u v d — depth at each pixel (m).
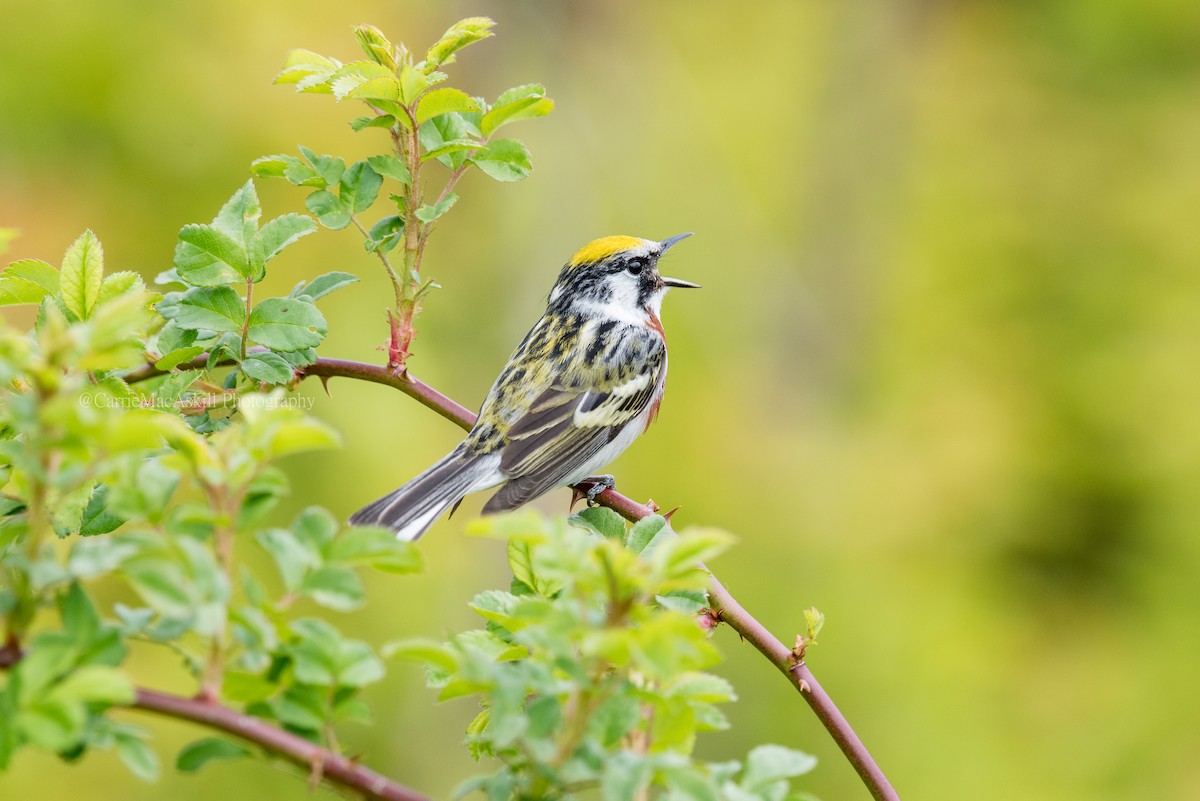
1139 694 16.77
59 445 2.78
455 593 15.97
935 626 16.75
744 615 4.92
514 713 2.94
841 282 22.30
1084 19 22.33
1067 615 18.14
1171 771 16.00
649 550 4.24
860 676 15.95
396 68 5.13
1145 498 18.70
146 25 14.46
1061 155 22.08
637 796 3.09
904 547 17.88
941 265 21.62
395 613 15.01
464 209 17.48
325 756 3.06
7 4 13.96
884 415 19.89
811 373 21.12
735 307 20.72
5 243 3.42
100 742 2.89
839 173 22.84
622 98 20.03
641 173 20.48
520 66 18.22
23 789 12.65
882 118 22.91
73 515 4.14
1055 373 19.73
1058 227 21.48
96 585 11.56
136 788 12.95
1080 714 16.62
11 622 2.98
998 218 21.70
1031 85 22.80
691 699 3.30
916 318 21.19
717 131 20.92
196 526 3.10
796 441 19.44
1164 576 18.00
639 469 17.58
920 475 18.39
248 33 14.63
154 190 14.21
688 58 23.36
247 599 3.05
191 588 2.83
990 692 16.23
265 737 3.03
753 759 3.19
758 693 15.52
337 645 3.16
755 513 17.61
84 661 2.91
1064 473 18.94
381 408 14.56
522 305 17.45
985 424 18.94
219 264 5.04
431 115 5.19
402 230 5.49
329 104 14.55
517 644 3.65
